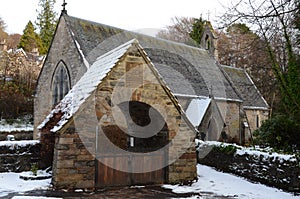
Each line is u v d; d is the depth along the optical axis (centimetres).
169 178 1067
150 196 885
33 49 4794
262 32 951
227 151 1391
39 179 1023
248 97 2952
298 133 1389
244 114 2581
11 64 3512
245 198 913
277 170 1112
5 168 1116
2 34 5472
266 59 1242
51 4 5662
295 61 1230
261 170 1184
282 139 1416
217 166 1452
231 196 930
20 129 2656
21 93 3192
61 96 1862
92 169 940
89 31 1906
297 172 1033
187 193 945
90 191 916
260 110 3014
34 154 1173
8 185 930
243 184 1131
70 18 1884
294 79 1231
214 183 1123
